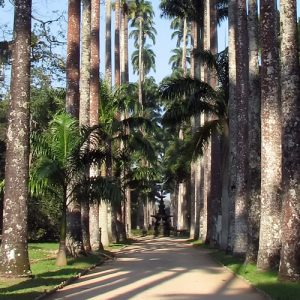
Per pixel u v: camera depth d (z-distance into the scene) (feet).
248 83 63.52
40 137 54.65
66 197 57.26
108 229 117.19
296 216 41.91
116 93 98.43
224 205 84.64
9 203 43.88
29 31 45.91
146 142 106.63
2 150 117.19
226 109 82.28
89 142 60.49
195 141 87.45
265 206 49.62
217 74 84.53
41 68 95.66
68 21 68.95
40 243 110.73
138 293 38.14
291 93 42.88
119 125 96.84
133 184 132.98
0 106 116.57
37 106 111.04
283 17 44.06
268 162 49.65
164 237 174.19
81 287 41.11
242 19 67.92
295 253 41.75
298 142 42.50
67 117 55.47
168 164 176.14
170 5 120.57
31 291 36.52
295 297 33.83
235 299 35.76
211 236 100.07
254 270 49.70
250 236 56.49
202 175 128.06
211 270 56.08
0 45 74.08
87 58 75.05
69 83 67.67
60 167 55.06
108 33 120.98
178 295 37.45
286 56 43.42
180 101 81.51
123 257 75.36
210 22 103.50
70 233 65.36
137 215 261.03
